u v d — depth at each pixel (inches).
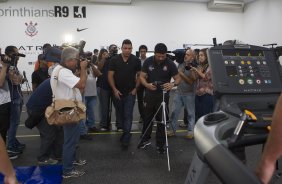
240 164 27.4
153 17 406.6
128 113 150.3
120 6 397.1
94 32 394.9
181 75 158.7
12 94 130.6
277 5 364.8
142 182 110.1
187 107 165.0
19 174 114.0
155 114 134.7
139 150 147.3
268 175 26.2
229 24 430.6
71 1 385.1
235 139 33.5
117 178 113.3
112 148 150.3
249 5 421.1
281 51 70.9
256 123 40.2
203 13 420.5
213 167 29.9
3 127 121.8
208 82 157.2
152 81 141.1
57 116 101.6
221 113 42.2
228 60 48.8
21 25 376.8
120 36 401.7
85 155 139.3
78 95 109.5
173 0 408.8
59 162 127.8
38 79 149.9
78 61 110.3
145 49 236.2
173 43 415.2
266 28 387.5
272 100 46.9
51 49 139.2
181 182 110.0
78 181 110.2
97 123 208.8
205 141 33.3
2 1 369.4
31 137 171.5
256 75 48.5
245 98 46.5
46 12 380.8
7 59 115.6
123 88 149.8
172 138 168.2
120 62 149.6
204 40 425.1
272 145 25.5
